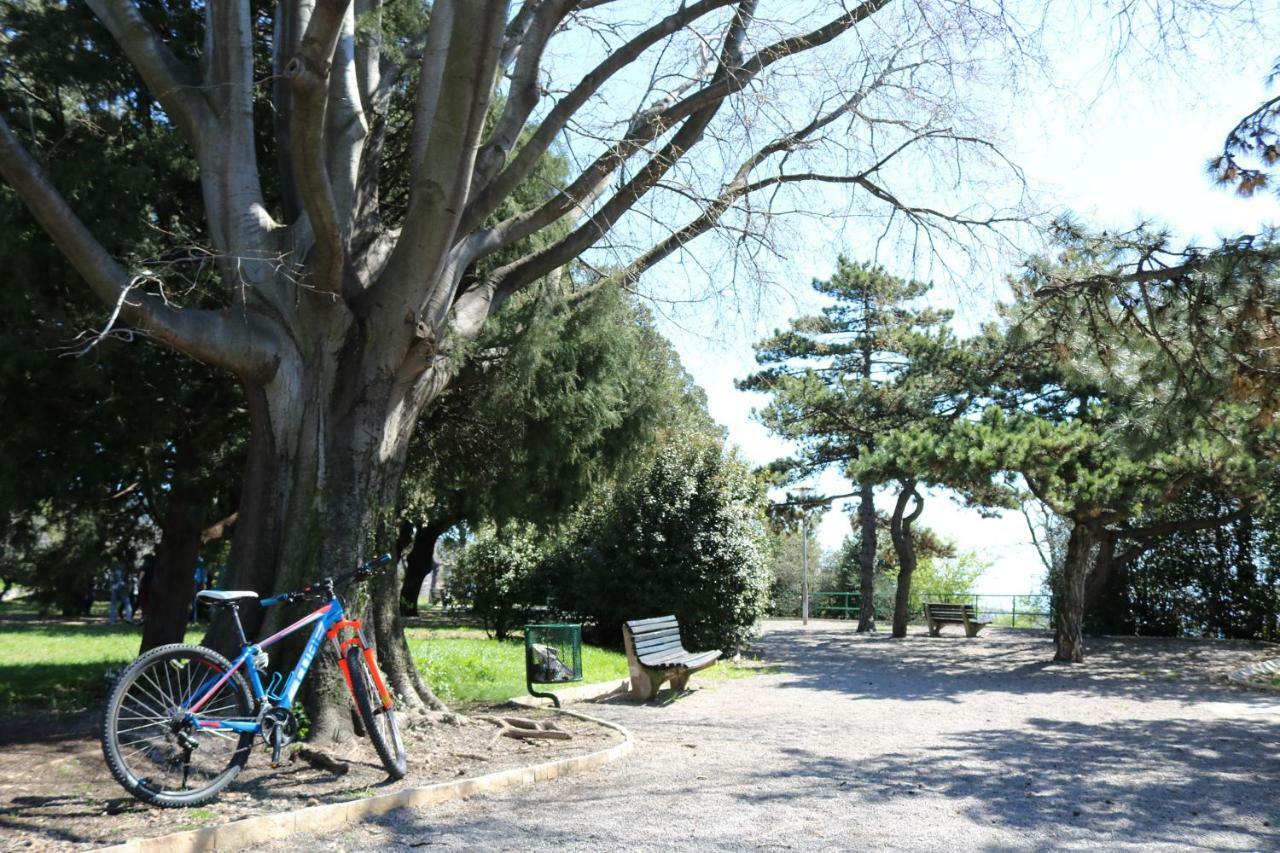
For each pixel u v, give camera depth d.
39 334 9.38
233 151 8.08
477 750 7.12
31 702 9.36
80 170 9.54
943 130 9.42
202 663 5.56
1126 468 16.80
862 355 29.23
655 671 11.67
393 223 12.13
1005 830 5.48
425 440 13.67
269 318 7.80
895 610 25.91
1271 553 23.56
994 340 21.39
